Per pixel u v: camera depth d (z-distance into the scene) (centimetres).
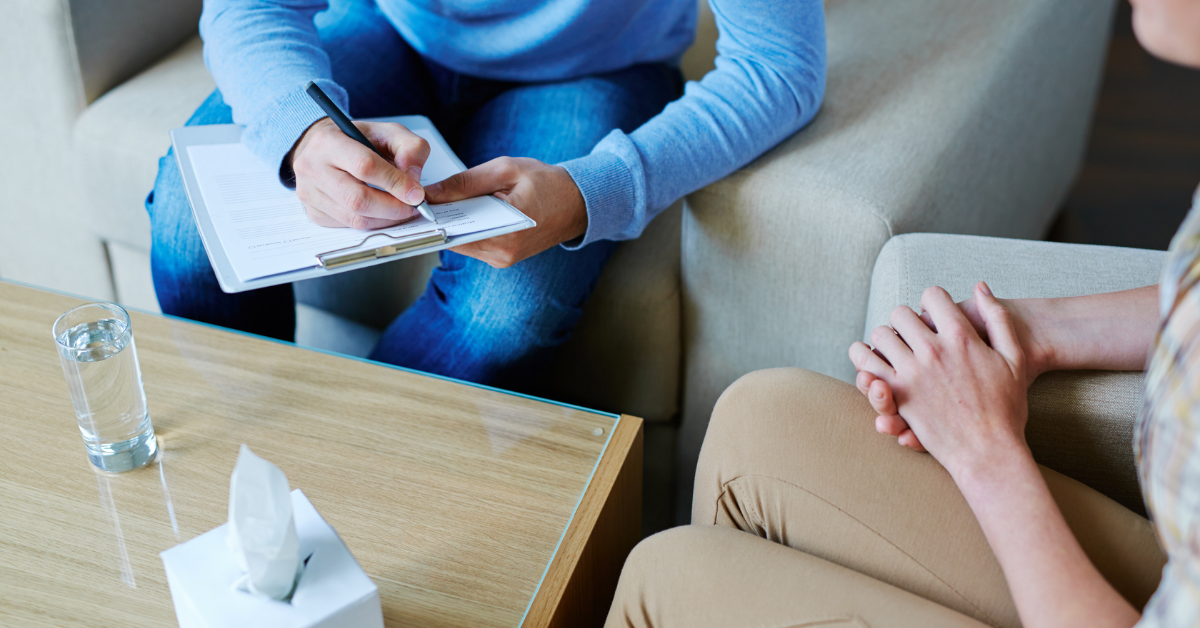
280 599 58
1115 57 271
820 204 100
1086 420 71
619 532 84
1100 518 62
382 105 123
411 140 88
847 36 131
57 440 80
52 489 76
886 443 67
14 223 155
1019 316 72
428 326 114
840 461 66
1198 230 43
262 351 91
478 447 81
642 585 64
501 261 91
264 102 94
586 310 119
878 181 101
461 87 125
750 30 104
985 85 120
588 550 74
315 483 77
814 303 106
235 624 56
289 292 124
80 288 158
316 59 105
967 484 60
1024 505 57
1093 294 75
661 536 65
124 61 142
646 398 123
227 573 60
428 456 80
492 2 108
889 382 67
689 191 102
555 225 92
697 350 120
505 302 107
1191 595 39
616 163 95
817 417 68
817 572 60
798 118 107
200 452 80
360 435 82
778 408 69
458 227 81
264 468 56
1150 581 59
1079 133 186
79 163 136
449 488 77
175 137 96
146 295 152
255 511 55
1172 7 44
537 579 69
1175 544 43
